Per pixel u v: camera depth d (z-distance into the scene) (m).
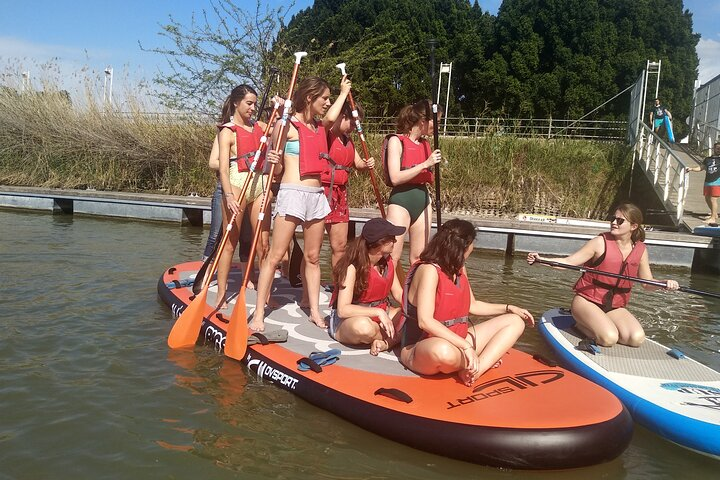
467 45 28.86
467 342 3.55
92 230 10.55
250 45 15.44
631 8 27.53
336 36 30.19
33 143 15.52
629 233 4.75
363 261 4.21
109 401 3.71
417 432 3.26
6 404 3.60
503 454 3.10
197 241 9.92
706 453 3.39
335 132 5.13
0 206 13.40
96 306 5.65
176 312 5.40
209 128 14.81
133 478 2.95
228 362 4.45
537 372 3.88
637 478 3.17
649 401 3.71
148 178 15.63
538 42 27.94
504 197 13.45
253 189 5.45
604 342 4.69
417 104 4.88
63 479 2.90
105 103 15.41
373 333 4.23
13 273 6.78
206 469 3.05
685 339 5.50
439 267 3.64
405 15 29.64
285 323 4.91
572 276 8.25
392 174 4.81
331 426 3.54
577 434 3.12
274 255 4.67
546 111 27.88
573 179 13.85
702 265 9.55
